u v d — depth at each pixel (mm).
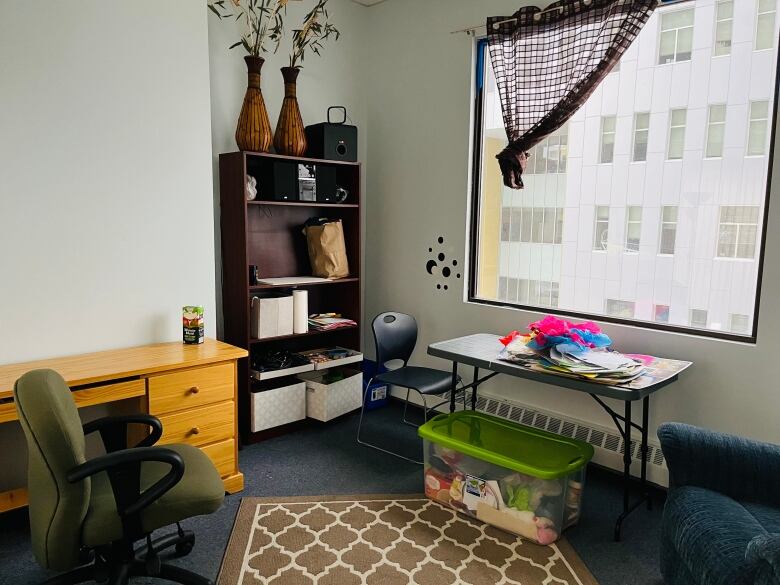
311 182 3455
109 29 2572
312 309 3932
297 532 2406
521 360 2553
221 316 3439
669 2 2674
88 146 2568
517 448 2705
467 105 3453
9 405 2107
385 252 4031
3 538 2371
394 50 3830
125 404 2666
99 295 2670
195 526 2457
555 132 3145
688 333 2736
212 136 3303
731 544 1628
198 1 2826
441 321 3730
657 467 2762
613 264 3002
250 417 3271
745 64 2502
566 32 2865
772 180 2408
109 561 1904
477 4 3338
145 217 2770
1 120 2344
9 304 2439
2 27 2314
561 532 2395
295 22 3594
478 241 3568
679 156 2727
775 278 2426
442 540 2373
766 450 1954
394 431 3559
